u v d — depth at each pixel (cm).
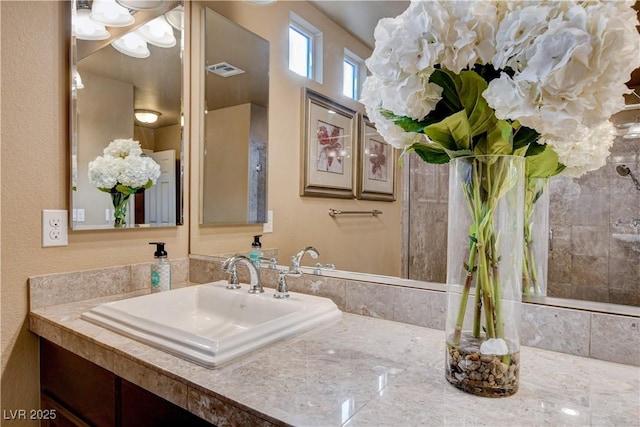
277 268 145
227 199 167
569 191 90
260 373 77
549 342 91
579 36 51
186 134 170
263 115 161
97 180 140
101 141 141
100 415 98
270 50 160
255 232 157
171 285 155
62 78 131
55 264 129
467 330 72
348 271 129
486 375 69
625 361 83
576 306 90
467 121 68
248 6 167
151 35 156
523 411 64
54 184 129
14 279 120
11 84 118
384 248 121
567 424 60
